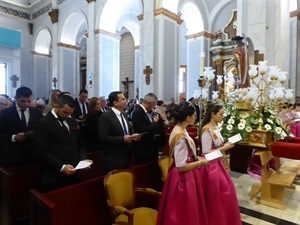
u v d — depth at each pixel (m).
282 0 6.36
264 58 6.23
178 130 2.08
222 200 2.23
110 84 11.61
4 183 2.66
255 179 4.47
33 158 3.00
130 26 15.72
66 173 2.22
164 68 8.84
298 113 5.78
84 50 18.53
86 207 2.28
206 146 2.42
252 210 3.29
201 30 12.41
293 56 9.29
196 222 1.97
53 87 13.81
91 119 4.02
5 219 2.63
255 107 3.80
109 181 2.25
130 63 17.17
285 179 3.39
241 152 5.02
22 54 16.02
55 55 13.81
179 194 2.03
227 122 3.63
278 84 4.35
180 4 10.49
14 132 2.89
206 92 3.46
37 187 2.76
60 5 13.62
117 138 2.67
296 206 3.41
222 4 12.28
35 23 16.17
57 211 2.04
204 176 2.28
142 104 3.29
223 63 12.12
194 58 12.66
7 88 15.20
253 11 6.38
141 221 2.19
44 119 2.37
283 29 6.41
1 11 15.03
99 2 11.06
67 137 2.43
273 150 3.53
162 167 2.87
